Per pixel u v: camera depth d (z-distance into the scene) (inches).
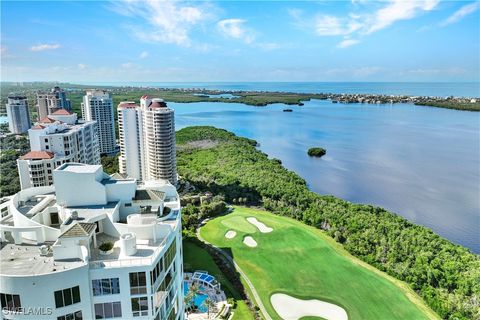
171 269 1391.5
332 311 2758.4
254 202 5270.7
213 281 3036.4
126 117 5561.0
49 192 1793.8
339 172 7096.5
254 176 6077.8
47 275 1081.4
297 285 3088.1
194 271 3235.7
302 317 2684.5
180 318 1545.3
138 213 1630.2
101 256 1262.3
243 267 3366.1
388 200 5531.5
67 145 3996.1
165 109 5241.1
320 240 3919.8
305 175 6894.7
